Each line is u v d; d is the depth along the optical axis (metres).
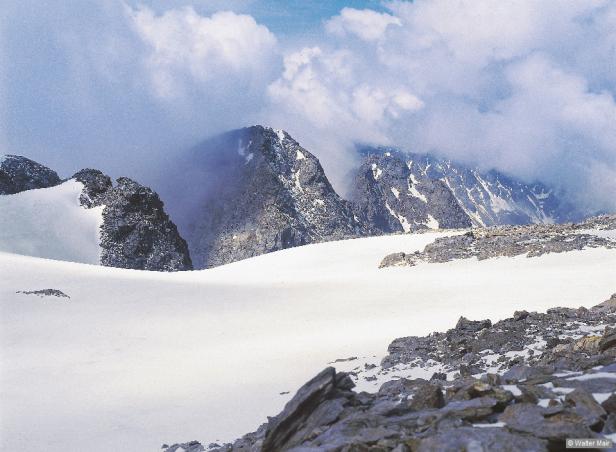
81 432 29.91
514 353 27.59
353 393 15.14
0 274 81.25
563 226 117.75
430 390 13.21
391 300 70.00
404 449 9.97
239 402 32.56
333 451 10.84
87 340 56.22
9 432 30.27
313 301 74.38
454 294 69.06
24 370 45.72
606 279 67.19
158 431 28.62
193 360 47.59
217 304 73.88
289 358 43.69
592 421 10.11
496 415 11.38
